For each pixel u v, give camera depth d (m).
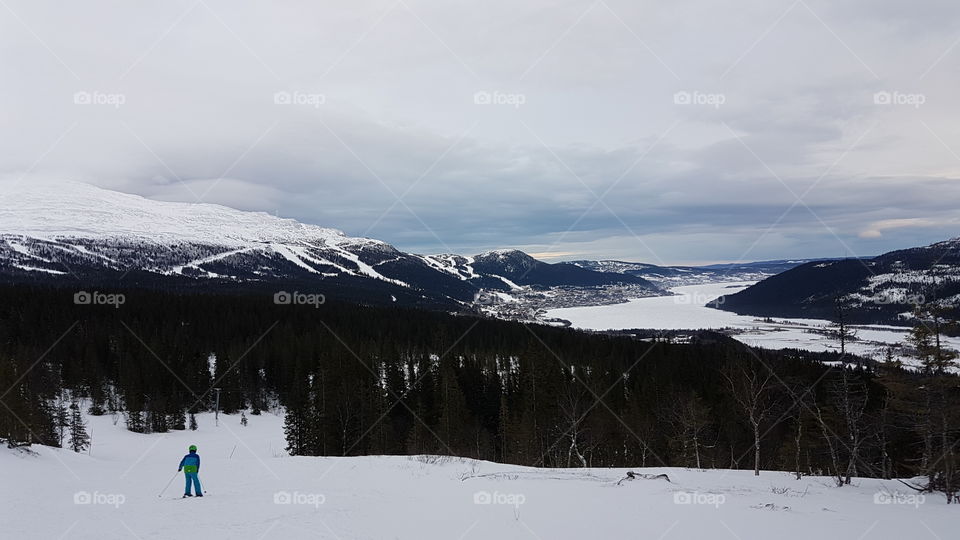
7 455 27.22
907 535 13.88
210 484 21.98
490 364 85.56
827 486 24.12
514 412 57.34
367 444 52.50
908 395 24.06
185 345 93.19
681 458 46.97
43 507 16.28
